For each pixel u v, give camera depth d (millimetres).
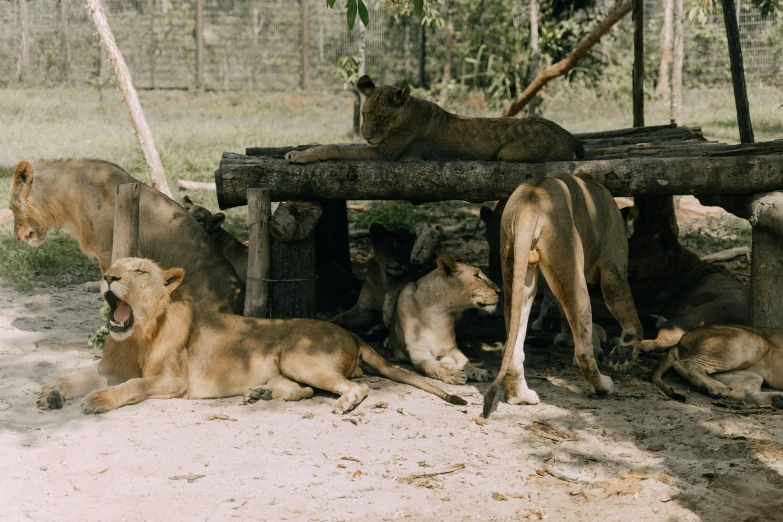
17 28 23359
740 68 8312
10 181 12852
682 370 6254
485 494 4602
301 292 6965
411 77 24625
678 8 13453
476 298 6492
